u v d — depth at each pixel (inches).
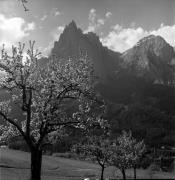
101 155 3585.1
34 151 1523.1
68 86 1534.2
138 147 4168.3
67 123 1530.5
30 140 1519.4
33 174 1508.4
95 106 1579.7
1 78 1521.9
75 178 3604.8
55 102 1478.8
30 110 1524.4
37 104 1521.9
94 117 1549.0
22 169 3831.2
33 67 1546.5
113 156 3599.9
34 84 1523.1
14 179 2682.1
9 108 1545.3
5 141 1642.5
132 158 3587.6
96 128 1569.9
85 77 1562.5
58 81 1531.7
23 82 1503.4
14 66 1508.4
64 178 3592.5
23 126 1622.8
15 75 1507.1
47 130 1544.0
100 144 3582.7
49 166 4992.6
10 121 1509.6
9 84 1528.1
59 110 1530.5
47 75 1574.8
